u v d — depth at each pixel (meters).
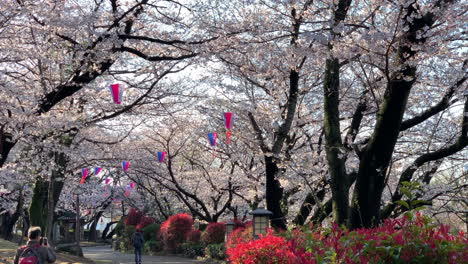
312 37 7.61
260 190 20.64
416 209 4.97
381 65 8.50
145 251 30.86
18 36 10.34
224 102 17.27
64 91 11.30
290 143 15.70
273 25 9.94
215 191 27.28
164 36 11.96
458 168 16.33
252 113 16.33
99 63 10.97
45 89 12.74
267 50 10.99
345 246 4.63
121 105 15.48
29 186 28.61
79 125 13.85
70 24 9.56
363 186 7.29
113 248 37.97
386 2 8.04
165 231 28.77
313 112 17.08
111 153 22.44
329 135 7.77
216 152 23.66
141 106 16.19
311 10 9.74
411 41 7.03
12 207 33.47
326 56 7.97
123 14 10.28
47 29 9.82
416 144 15.36
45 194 20.22
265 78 14.61
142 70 14.02
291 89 13.52
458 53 10.53
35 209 19.98
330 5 7.92
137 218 38.28
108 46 10.31
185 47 10.78
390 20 8.38
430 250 4.26
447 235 4.62
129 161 21.36
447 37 9.05
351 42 7.66
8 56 10.62
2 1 9.08
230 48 10.95
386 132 7.10
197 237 27.05
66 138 18.25
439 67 10.51
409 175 10.87
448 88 9.37
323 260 4.45
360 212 7.29
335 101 7.87
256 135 15.09
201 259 23.48
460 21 8.43
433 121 14.82
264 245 5.74
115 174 35.31
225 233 22.70
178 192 26.84
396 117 7.03
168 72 14.00
